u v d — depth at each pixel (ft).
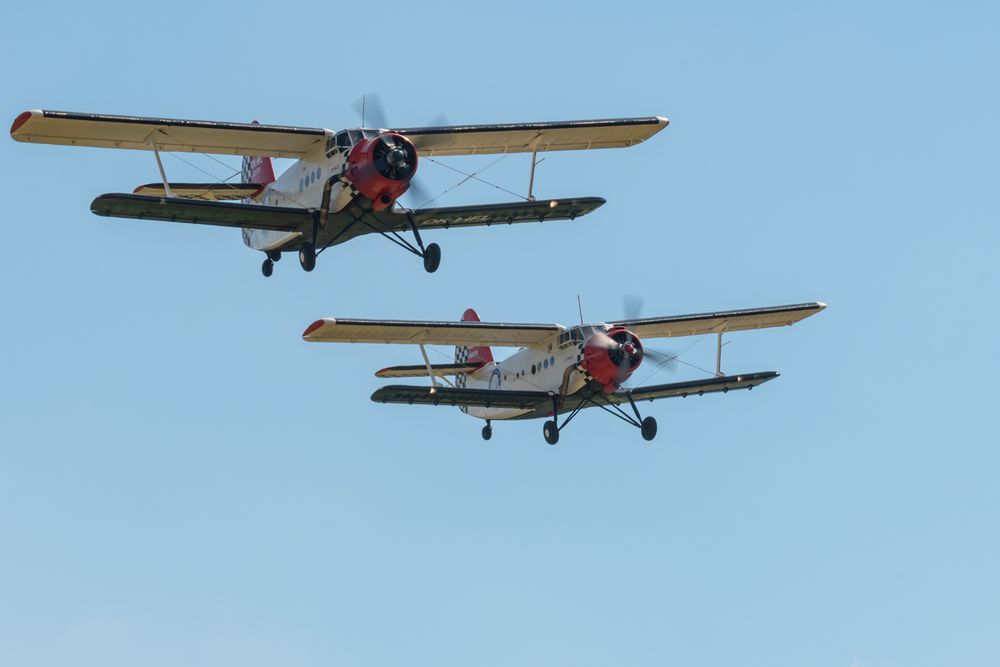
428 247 366.02
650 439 414.41
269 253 404.36
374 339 398.83
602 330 406.62
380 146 351.05
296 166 378.73
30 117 336.29
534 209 385.70
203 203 345.51
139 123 347.56
